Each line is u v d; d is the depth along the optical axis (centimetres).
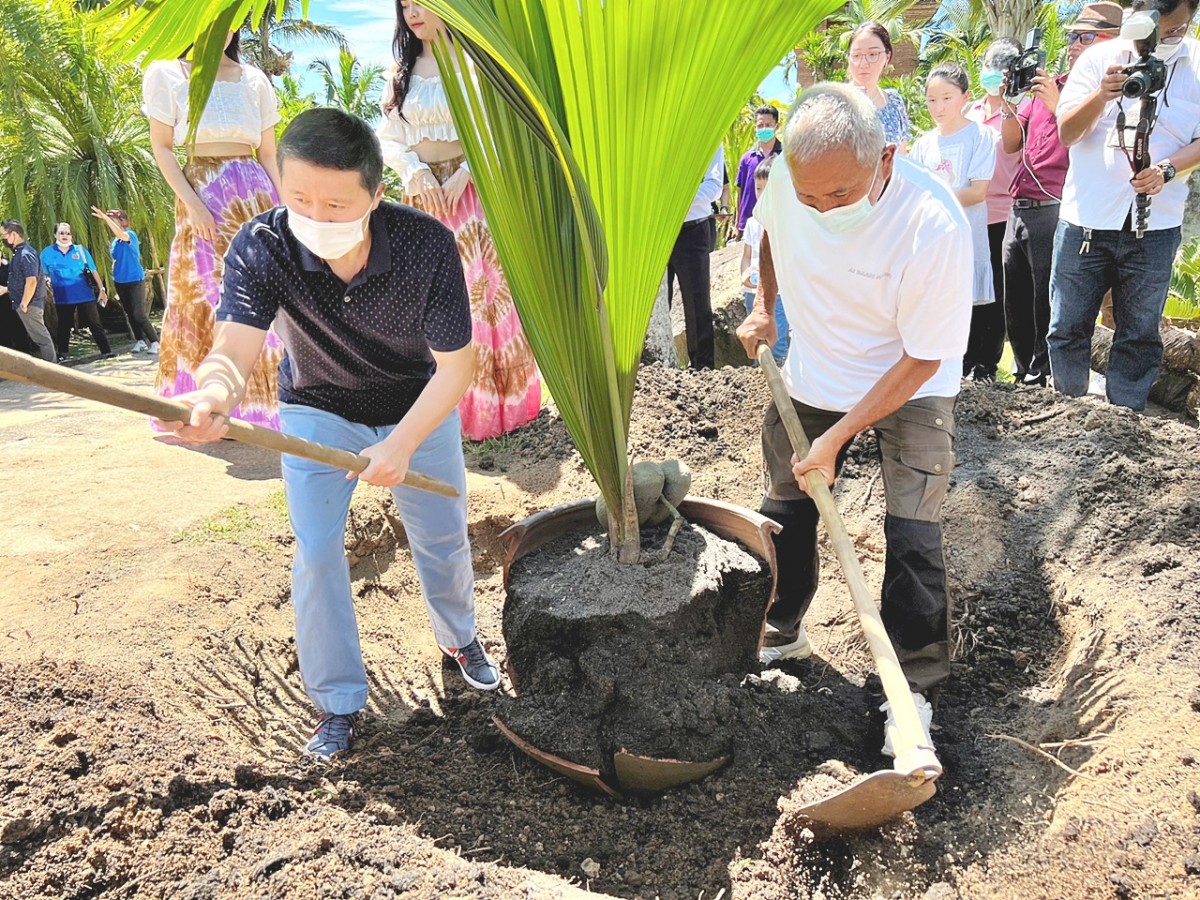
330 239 207
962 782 250
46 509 385
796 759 254
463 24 173
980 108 569
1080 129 418
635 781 239
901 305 233
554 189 217
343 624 253
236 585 332
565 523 285
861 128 209
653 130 210
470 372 236
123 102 1337
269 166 458
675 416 470
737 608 265
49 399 650
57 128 1333
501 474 420
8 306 922
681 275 564
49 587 320
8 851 200
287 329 236
